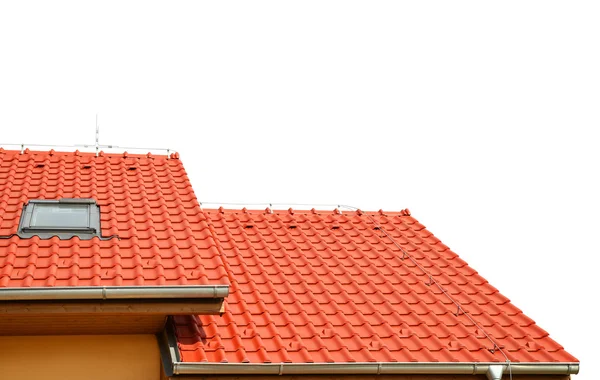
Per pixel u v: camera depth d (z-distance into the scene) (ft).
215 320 35.27
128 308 31.45
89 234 35.42
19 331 32.81
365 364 33.12
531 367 35.01
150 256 34.30
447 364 34.04
